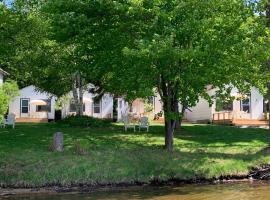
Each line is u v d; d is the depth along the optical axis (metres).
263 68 24.30
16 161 19.02
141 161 20.00
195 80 20.53
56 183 17.89
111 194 17.14
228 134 31.09
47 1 22.97
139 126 30.89
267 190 18.11
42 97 49.09
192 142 26.83
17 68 34.50
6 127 31.25
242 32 20.89
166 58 19.89
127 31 21.47
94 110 48.41
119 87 23.73
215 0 20.34
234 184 19.30
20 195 16.86
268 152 23.95
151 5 20.23
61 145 21.08
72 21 21.28
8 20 24.00
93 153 20.81
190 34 20.31
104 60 22.36
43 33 25.36
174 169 19.62
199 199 16.47
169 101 22.28
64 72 34.38
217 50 20.41
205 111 47.09
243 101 46.09
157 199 16.39
